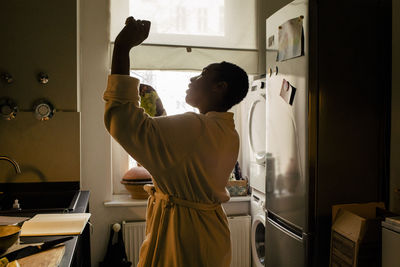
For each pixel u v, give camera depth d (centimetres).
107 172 262
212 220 101
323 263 183
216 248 100
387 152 192
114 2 268
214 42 288
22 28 230
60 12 234
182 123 94
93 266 262
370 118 190
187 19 284
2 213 162
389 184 193
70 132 237
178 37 282
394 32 197
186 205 99
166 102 288
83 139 258
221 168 100
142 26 95
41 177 234
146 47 263
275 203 212
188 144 92
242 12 290
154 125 90
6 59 229
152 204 108
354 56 186
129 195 286
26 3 231
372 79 189
